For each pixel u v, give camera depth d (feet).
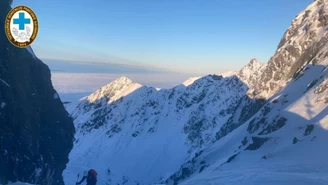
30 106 149.89
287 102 264.72
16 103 137.90
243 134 297.53
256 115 307.37
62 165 185.88
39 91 165.89
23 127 138.10
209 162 295.69
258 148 214.07
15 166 128.57
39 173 147.95
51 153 166.81
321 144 161.17
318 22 363.56
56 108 178.91
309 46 341.41
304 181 107.04
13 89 139.54
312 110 209.97
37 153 148.05
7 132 128.26
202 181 145.69
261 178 119.14
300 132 193.16
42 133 161.89
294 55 372.58
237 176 137.28
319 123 181.68
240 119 402.93
